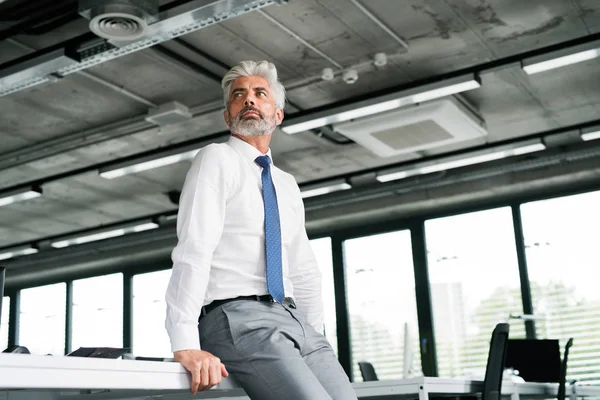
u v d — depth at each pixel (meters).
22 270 11.35
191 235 1.60
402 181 8.90
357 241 9.83
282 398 1.52
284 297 1.69
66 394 2.11
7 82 5.06
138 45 4.61
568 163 8.09
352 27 5.52
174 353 1.50
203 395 1.95
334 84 6.42
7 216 9.84
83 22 5.08
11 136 7.15
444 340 8.96
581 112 7.41
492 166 8.50
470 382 3.63
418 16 5.43
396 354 9.24
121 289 11.23
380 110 6.13
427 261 9.27
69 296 11.58
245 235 1.70
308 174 8.78
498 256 8.86
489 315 8.77
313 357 1.68
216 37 5.55
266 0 4.12
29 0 4.74
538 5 5.34
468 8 5.35
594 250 8.34
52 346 11.48
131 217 10.20
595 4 5.34
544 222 8.66
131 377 1.35
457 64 6.17
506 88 6.75
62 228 10.57
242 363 1.57
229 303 1.64
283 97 1.96
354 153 8.17
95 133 7.14
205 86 6.25
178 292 1.55
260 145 1.87
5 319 11.88
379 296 9.52
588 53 5.45
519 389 4.60
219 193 1.66
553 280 8.50
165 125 6.82
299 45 5.74
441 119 6.45
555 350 5.45
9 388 1.19
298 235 1.91
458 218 9.20
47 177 8.20
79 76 5.96
